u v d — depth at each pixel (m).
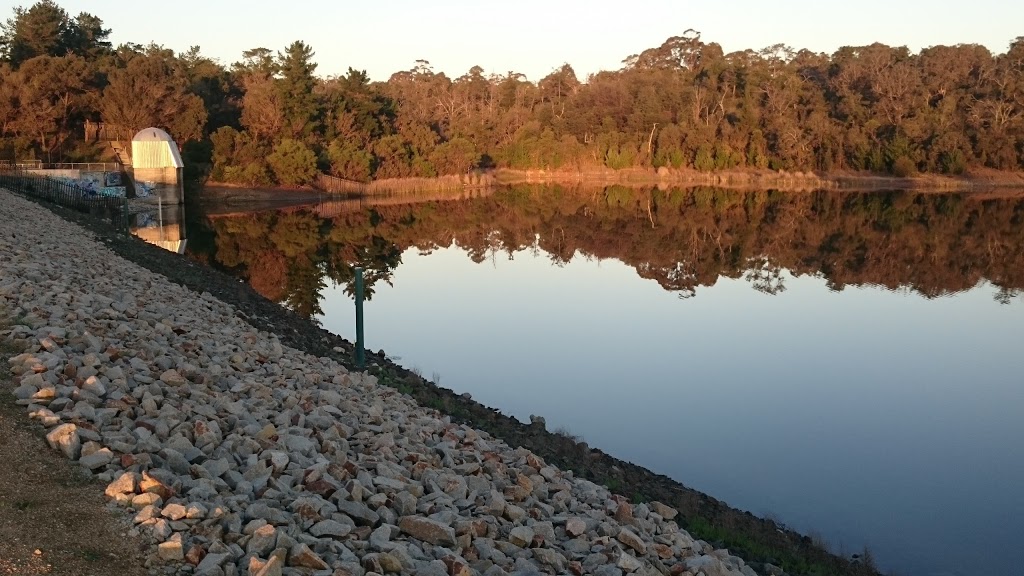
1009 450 14.02
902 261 40.22
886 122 100.38
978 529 11.03
